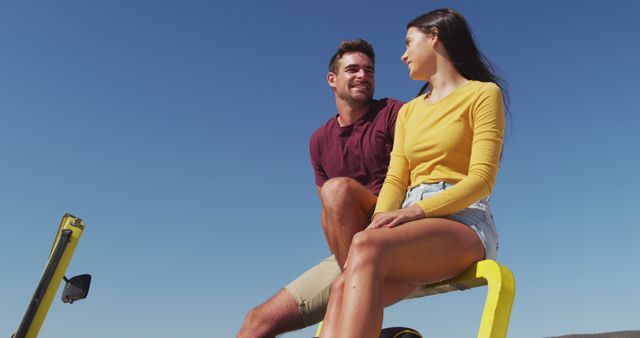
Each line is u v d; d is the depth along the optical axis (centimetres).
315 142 362
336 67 350
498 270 214
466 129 247
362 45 346
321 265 332
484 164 235
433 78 263
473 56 264
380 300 200
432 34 262
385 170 335
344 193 270
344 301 199
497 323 207
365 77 340
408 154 260
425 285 246
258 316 329
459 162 247
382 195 261
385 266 205
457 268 225
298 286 327
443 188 244
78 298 310
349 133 344
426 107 260
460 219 236
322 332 213
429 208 226
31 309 299
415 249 212
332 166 353
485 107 243
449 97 253
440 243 218
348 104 342
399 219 221
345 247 272
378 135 333
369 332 193
